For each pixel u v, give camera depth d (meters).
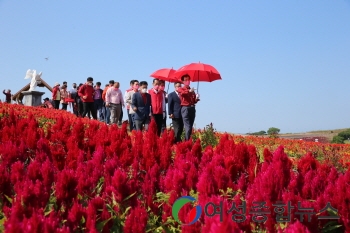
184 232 3.32
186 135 12.51
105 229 3.49
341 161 11.09
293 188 4.48
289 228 3.00
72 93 26.28
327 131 51.34
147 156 5.37
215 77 15.78
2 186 3.95
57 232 2.83
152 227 3.99
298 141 21.09
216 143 14.38
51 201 4.03
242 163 5.41
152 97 13.37
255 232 3.56
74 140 6.20
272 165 4.65
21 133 6.73
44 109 22.31
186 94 12.40
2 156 5.07
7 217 3.42
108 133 6.87
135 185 4.16
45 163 4.14
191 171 4.38
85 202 4.11
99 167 4.96
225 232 2.61
